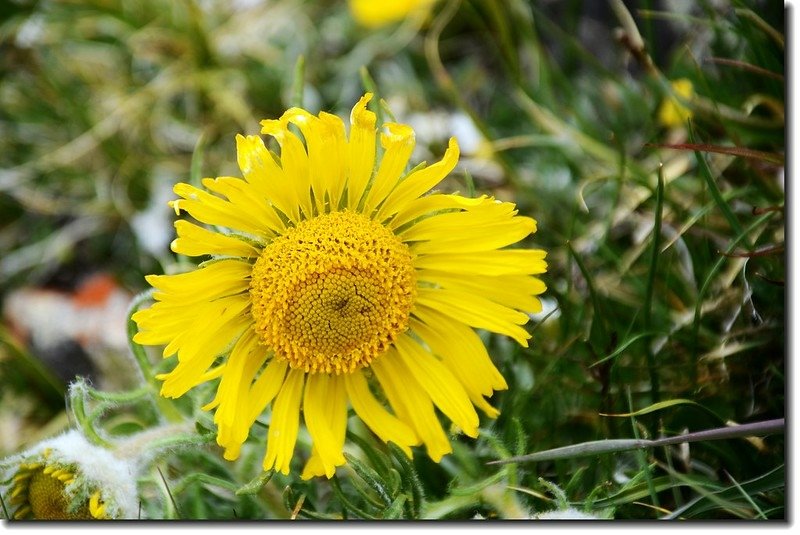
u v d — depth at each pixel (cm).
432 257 47
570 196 56
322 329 46
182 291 45
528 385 51
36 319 57
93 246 59
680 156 55
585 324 51
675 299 52
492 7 56
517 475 48
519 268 46
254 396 47
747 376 50
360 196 46
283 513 49
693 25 56
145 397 49
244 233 46
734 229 50
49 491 46
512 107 59
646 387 50
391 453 48
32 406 55
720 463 50
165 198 58
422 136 58
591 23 59
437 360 47
